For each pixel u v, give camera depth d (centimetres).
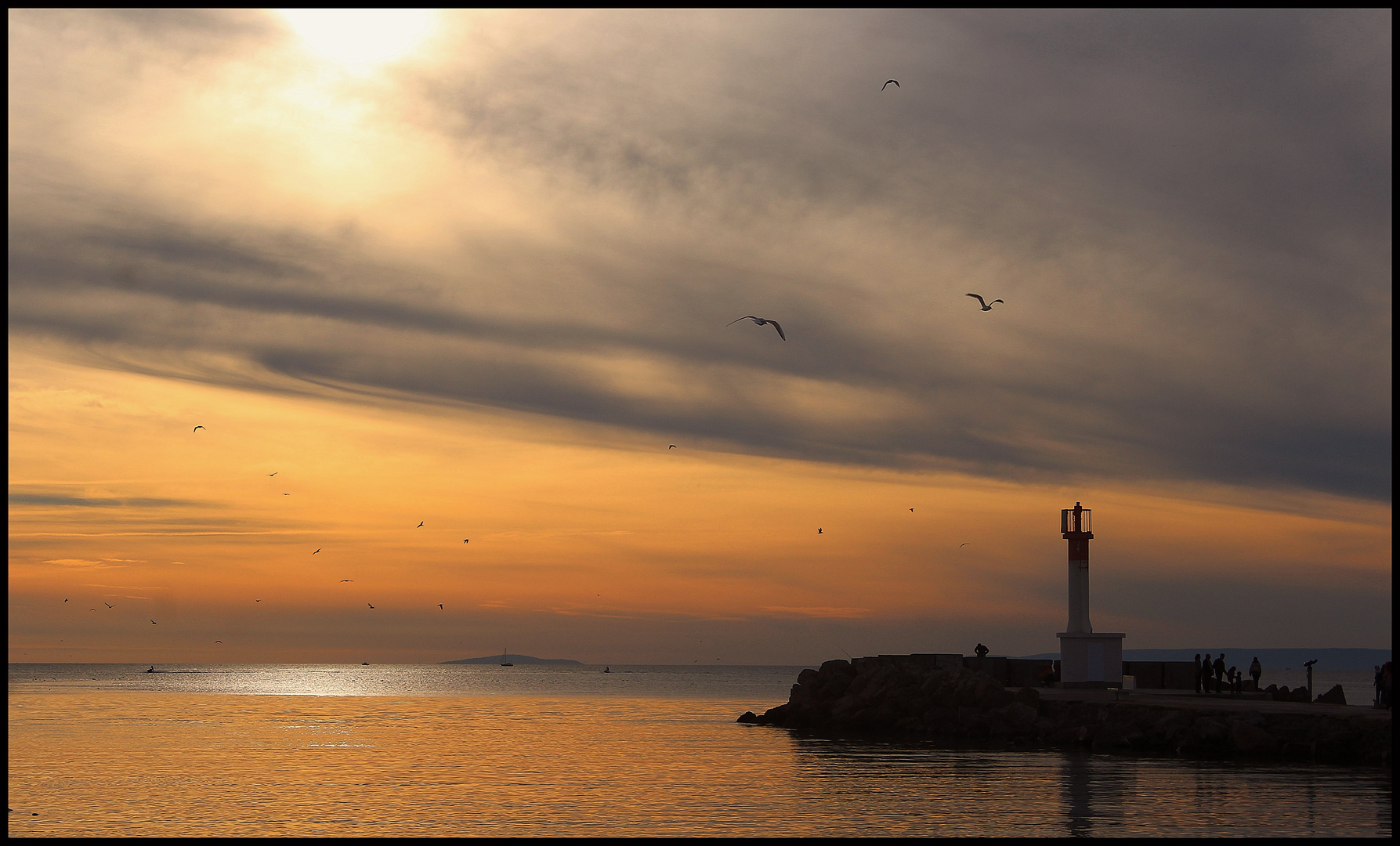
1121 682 6362
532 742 6094
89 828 3278
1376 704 4984
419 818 3434
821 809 3506
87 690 15575
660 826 3275
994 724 5622
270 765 4884
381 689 17988
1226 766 4350
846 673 7219
